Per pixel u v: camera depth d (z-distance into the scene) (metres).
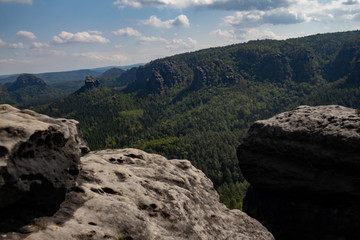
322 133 22.12
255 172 27.44
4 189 9.47
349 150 20.56
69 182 13.16
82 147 22.33
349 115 22.55
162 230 14.98
